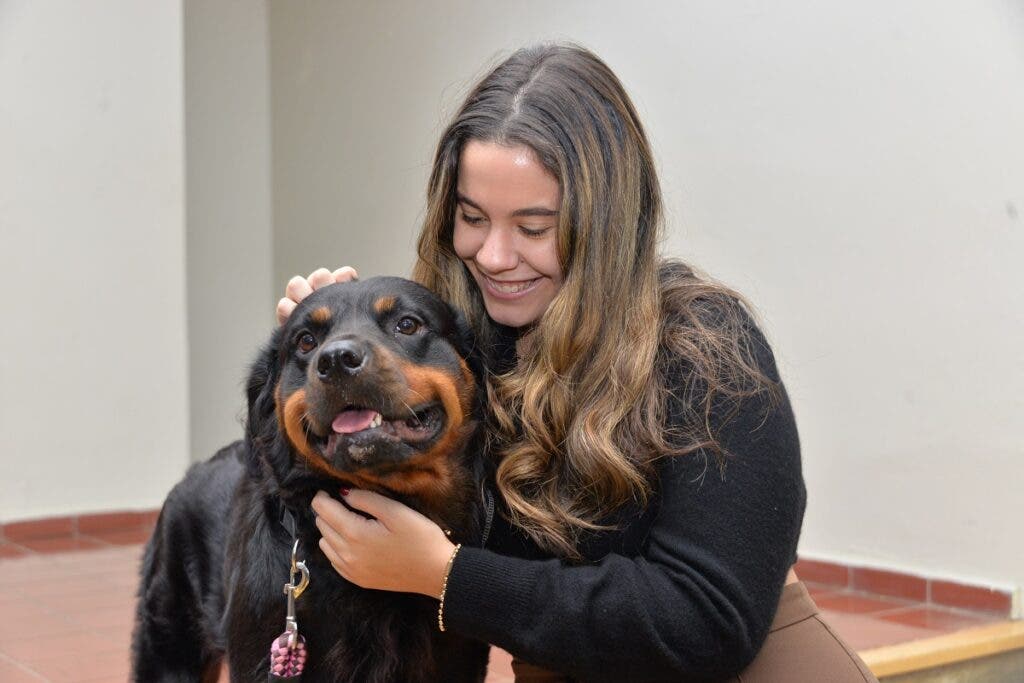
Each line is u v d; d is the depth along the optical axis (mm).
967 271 3918
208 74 6801
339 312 2076
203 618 2553
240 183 7008
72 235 5805
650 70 4945
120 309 5961
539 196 1979
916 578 4133
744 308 2096
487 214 2031
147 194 6000
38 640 3645
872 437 4289
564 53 2094
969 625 3734
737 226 4684
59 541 5566
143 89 5949
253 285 7117
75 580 4609
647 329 1989
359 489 2010
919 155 4031
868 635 3604
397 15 6121
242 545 2162
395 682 2084
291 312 2229
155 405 6082
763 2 4465
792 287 4504
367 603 2039
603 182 2000
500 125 1985
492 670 3428
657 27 4875
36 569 4844
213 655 2670
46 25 5660
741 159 4625
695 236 4859
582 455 1940
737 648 1820
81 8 5746
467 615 1868
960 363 3969
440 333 2150
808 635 2037
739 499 1839
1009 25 3723
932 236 4020
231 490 2582
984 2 3785
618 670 1843
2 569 4844
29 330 5715
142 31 5918
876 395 4254
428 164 4613
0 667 3332
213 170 6863
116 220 5922
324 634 2043
